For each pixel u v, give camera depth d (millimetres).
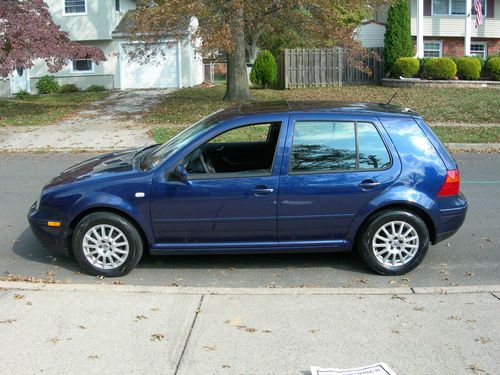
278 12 18672
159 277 5875
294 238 5820
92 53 19922
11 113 20203
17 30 18047
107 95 25516
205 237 5777
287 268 6141
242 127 5785
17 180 10656
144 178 5676
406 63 24672
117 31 28312
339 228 5801
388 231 5809
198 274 5965
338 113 5820
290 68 25453
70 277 5848
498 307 4809
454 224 5910
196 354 4039
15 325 4457
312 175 5688
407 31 25734
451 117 17531
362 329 4402
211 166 6121
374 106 6219
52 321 4535
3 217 8086
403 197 5703
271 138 6355
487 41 32250
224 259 6414
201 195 5645
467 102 19672
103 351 4074
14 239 7102
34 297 4996
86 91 28219
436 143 5887
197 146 5730
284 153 5703
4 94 28703
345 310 4750
